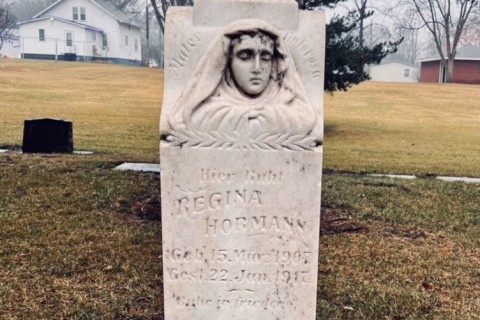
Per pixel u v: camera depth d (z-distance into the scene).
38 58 52.66
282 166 3.45
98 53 53.97
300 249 3.55
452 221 7.13
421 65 59.34
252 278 3.59
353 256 5.70
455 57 52.41
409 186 9.16
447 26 48.47
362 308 4.46
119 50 55.22
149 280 4.88
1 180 8.24
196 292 3.62
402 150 15.37
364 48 15.16
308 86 3.50
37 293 4.55
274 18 3.44
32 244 5.75
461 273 5.35
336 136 18.22
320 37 3.46
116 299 4.46
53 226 6.36
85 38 52.41
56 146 11.73
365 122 22.48
